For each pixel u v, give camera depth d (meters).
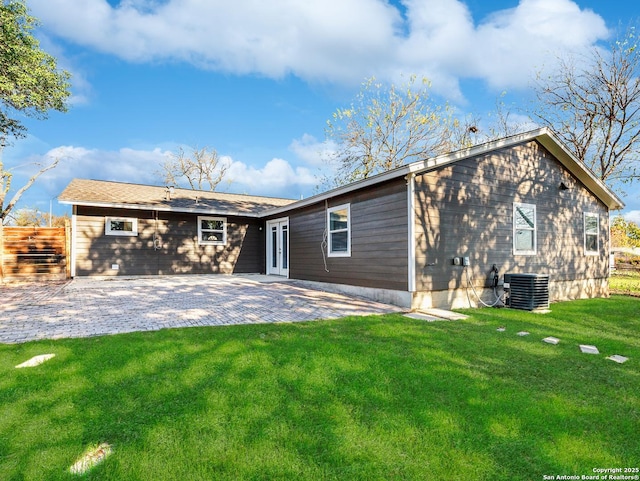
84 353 4.09
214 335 4.89
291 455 2.26
